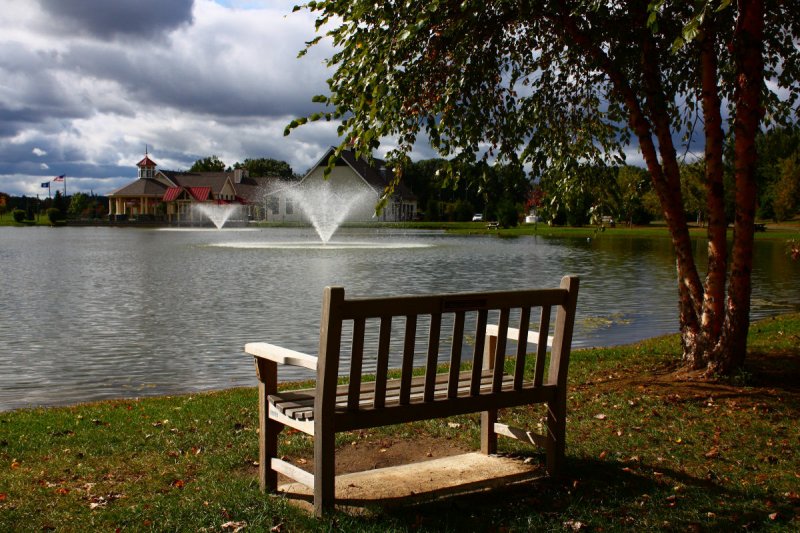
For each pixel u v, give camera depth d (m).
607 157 8.79
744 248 6.95
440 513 3.88
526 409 6.21
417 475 4.51
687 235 7.52
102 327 12.65
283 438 5.46
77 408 6.64
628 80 8.30
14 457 4.96
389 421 3.87
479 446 5.25
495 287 19.62
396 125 6.73
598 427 5.64
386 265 27.11
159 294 17.66
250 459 4.90
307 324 12.93
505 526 3.72
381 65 5.61
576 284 4.45
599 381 7.39
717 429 5.53
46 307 15.32
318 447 3.67
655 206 69.00
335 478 4.45
